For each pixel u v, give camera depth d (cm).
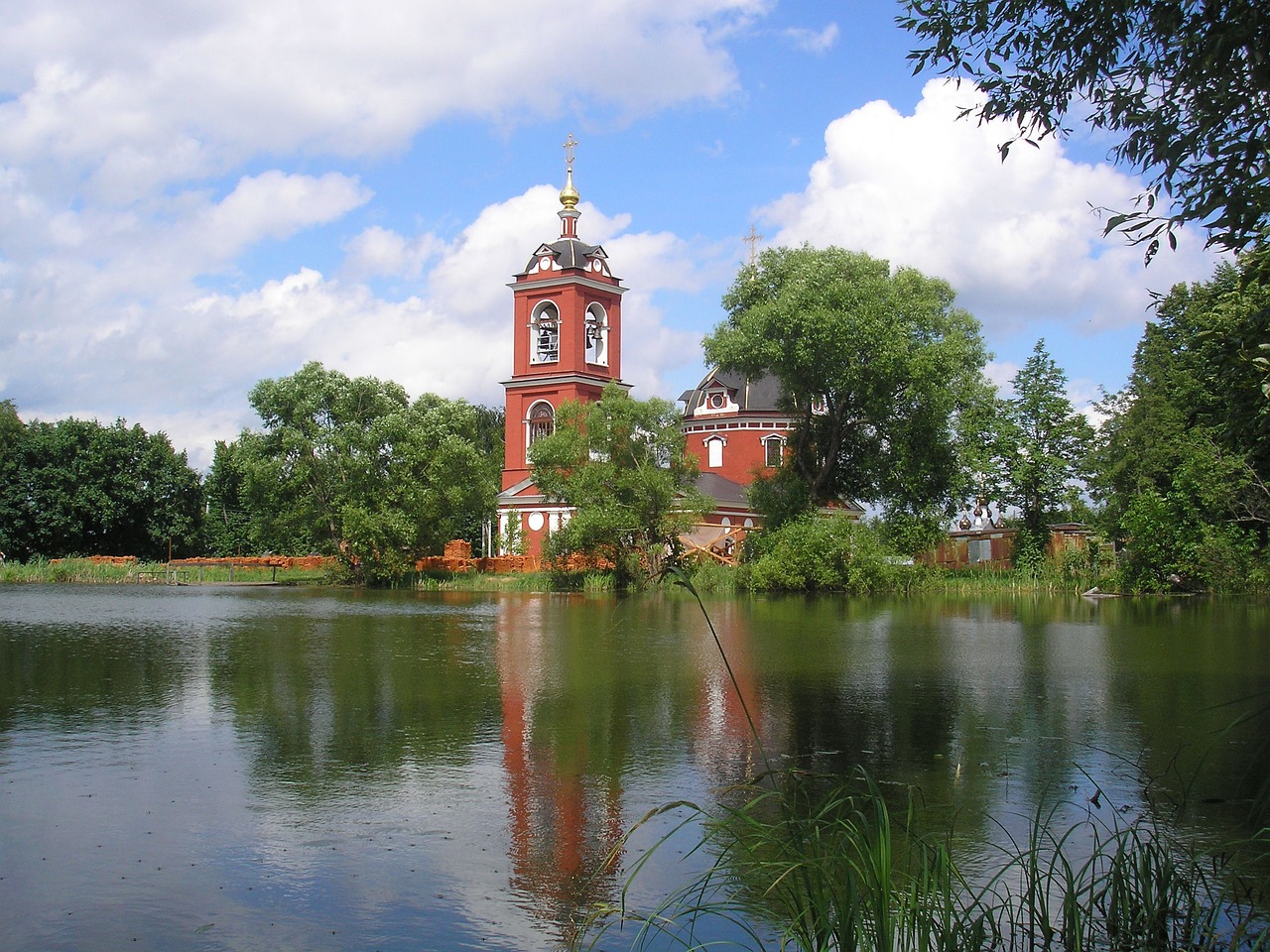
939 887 679
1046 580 5400
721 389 8331
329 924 797
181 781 1192
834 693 1791
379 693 1802
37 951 752
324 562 7538
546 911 819
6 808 1087
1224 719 1542
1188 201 862
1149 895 716
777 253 5691
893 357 5081
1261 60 845
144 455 8606
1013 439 6425
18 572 7019
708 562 5581
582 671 2078
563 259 7712
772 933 767
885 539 5425
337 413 6222
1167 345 5541
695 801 1101
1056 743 1375
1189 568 4800
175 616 3638
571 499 5538
